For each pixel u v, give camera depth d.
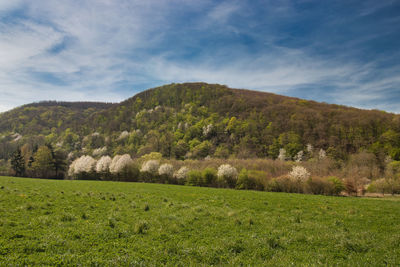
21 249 7.32
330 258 7.98
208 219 12.70
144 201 18.11
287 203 19.36
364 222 13.31
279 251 8.45
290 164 60.03
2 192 17.83
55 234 8.93
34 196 16.78
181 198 20.91
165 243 8.82
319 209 17.02
